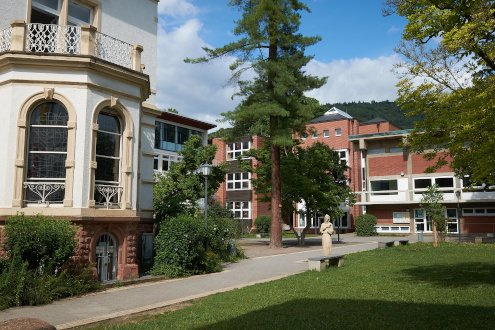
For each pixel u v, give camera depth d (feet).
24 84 36.32
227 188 152.46
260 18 70.08
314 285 33.71
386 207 126.82
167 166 115.34
